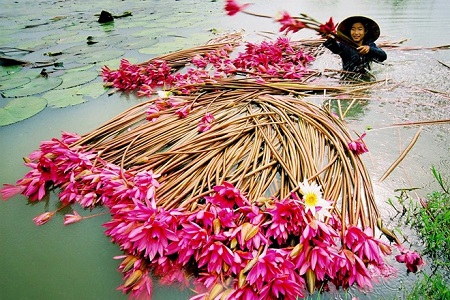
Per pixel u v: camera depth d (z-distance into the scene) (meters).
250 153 1.73
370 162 1.77
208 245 1.15
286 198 1.31
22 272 1.31
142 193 1.45
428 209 1.43
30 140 2.17
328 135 1.84
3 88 2.96
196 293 1.19
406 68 2.90
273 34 4.27
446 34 3.73
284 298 1.07
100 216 1.55
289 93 2.46
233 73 2.96
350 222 1.36
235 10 1.81
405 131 2.01
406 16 4.52
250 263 1.10
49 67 3.52
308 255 1.14
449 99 2.33
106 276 1.29
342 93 2.48
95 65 3.50
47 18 6.37
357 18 2.54
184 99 2.41
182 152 1.75
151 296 1.19
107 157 1.84
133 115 2.25
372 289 1.16
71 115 2.48
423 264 1.24
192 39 4.24
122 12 6.56
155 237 1.23
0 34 5.16
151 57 3.69
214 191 1.46
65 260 1.35
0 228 1.51
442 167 1.70
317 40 3.73
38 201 1.66
